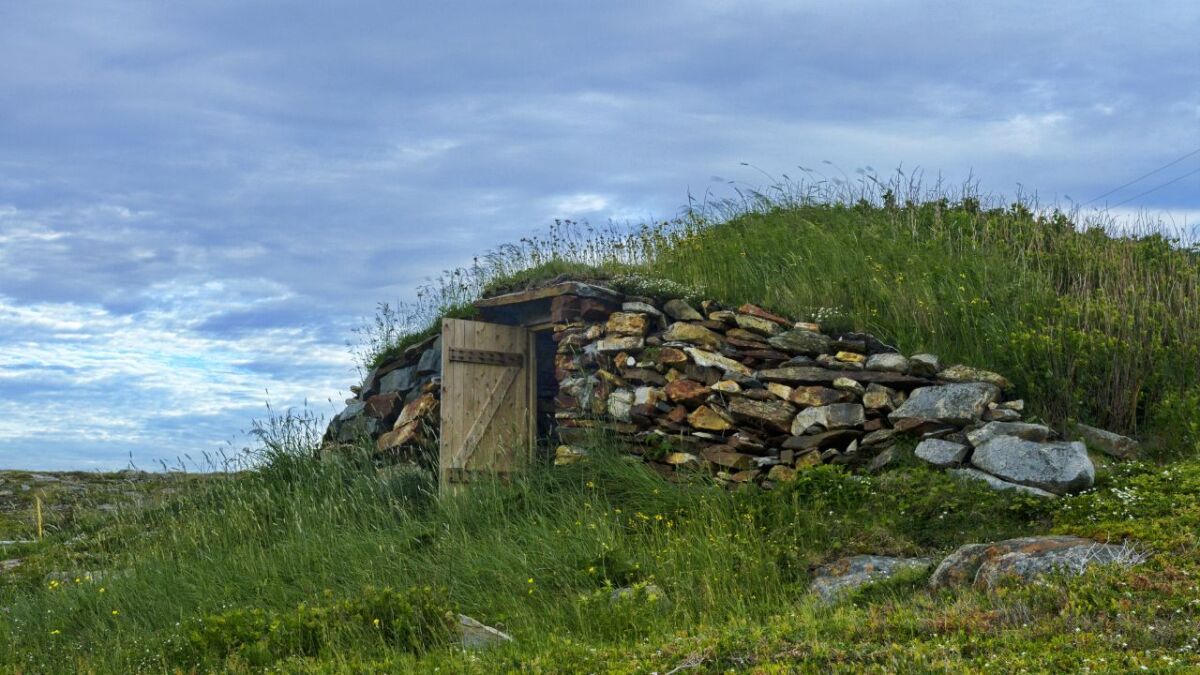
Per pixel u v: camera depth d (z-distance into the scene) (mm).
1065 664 5738
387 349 17156
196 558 12039
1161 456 10641
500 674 6879
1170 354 11875
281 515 13086
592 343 13023
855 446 11008
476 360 13312
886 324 12633
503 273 16719
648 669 6488
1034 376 11359
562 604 8727
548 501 11328
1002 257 14398
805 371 11789
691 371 12125
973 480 9727
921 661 5922
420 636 8164
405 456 14320
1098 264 14078
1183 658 5652
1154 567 7047
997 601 6805
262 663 7969
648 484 11109
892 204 17172
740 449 11523
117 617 10336
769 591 8492
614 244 16516
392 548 10648
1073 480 9281
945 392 10914
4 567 13359
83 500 17422
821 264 14312
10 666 9172
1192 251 15133
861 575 8305
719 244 15703
